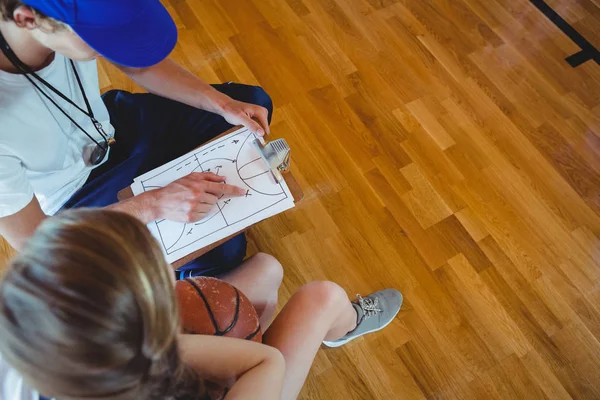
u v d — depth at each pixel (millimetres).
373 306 1425
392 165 1739
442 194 1696
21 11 693
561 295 1549
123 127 1266
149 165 1197
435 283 1560
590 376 1443
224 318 798
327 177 1712
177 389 527
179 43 1946
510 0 2072
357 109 1839
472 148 1778
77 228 424
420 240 1621
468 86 1900
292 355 937
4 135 889
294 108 1832
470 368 1447
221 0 2045
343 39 1980
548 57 1967
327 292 1033
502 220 1657
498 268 1583
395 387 1423
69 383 427
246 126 1106
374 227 1638
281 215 1646
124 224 448
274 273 1143
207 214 990
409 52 1964
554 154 1776
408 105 1854
